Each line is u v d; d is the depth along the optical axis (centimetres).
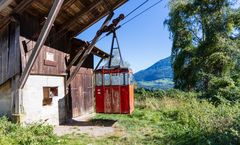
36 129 941
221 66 2922
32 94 1099
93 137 1019
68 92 1456
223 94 1786
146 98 2294
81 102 1603
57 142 884
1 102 1074
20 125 959
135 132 1109
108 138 1001
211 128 888
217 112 1150
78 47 1579
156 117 1473
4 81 1040
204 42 3123
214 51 3011
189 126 1091
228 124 865
